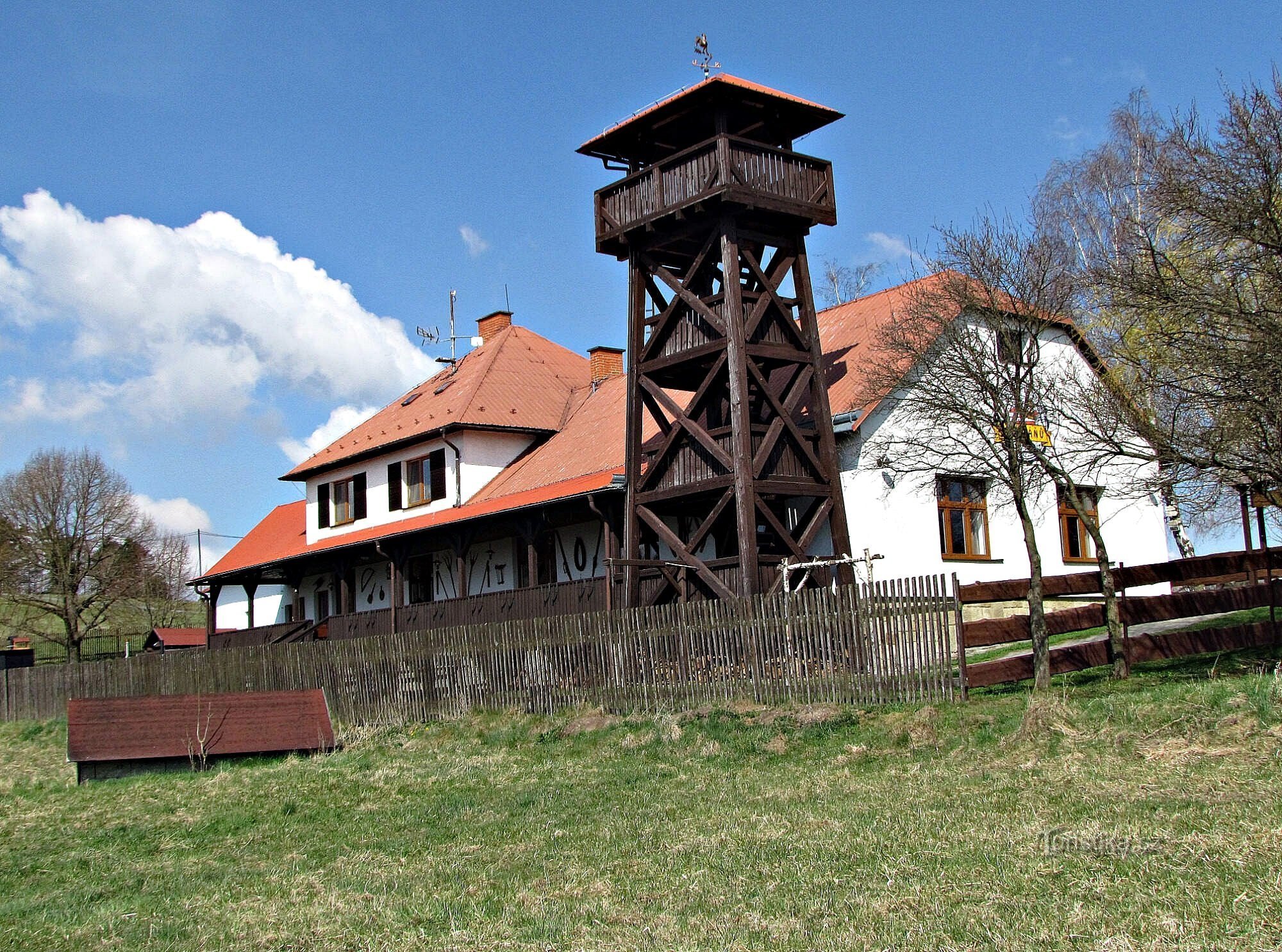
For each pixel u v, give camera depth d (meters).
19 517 57.09
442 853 12.73
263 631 37.91
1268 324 13.61
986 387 18.17
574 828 13.07
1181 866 8.38
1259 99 14.46
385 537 31.23
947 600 16.31
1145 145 26.50
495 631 23.27
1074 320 25.66
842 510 22.50
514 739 20.42
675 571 22.48
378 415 40.62
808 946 7.85
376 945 9.24
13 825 17.41
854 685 17.23
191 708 22.48
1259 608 22.19
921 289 20.38
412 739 22.70
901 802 11.93
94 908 11.66
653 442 24.47
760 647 18.50
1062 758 12.58
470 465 33.31
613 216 23.97
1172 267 14.89
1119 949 6.99
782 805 12.77
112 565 58.25
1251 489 16.03
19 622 64.38
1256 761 11.07
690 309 23.22
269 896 11.44
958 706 15.75
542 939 8.80
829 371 25.25
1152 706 13.32
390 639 25.95
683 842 11.52
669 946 8.18
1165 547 29.55
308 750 22.61
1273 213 13.97
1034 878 8.62
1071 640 22.73
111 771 21.55
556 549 29.69
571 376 38.12
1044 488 25.22
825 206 23.19
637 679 20.33
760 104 22.88
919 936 7.73
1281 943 6.80
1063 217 32.06
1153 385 16.09
